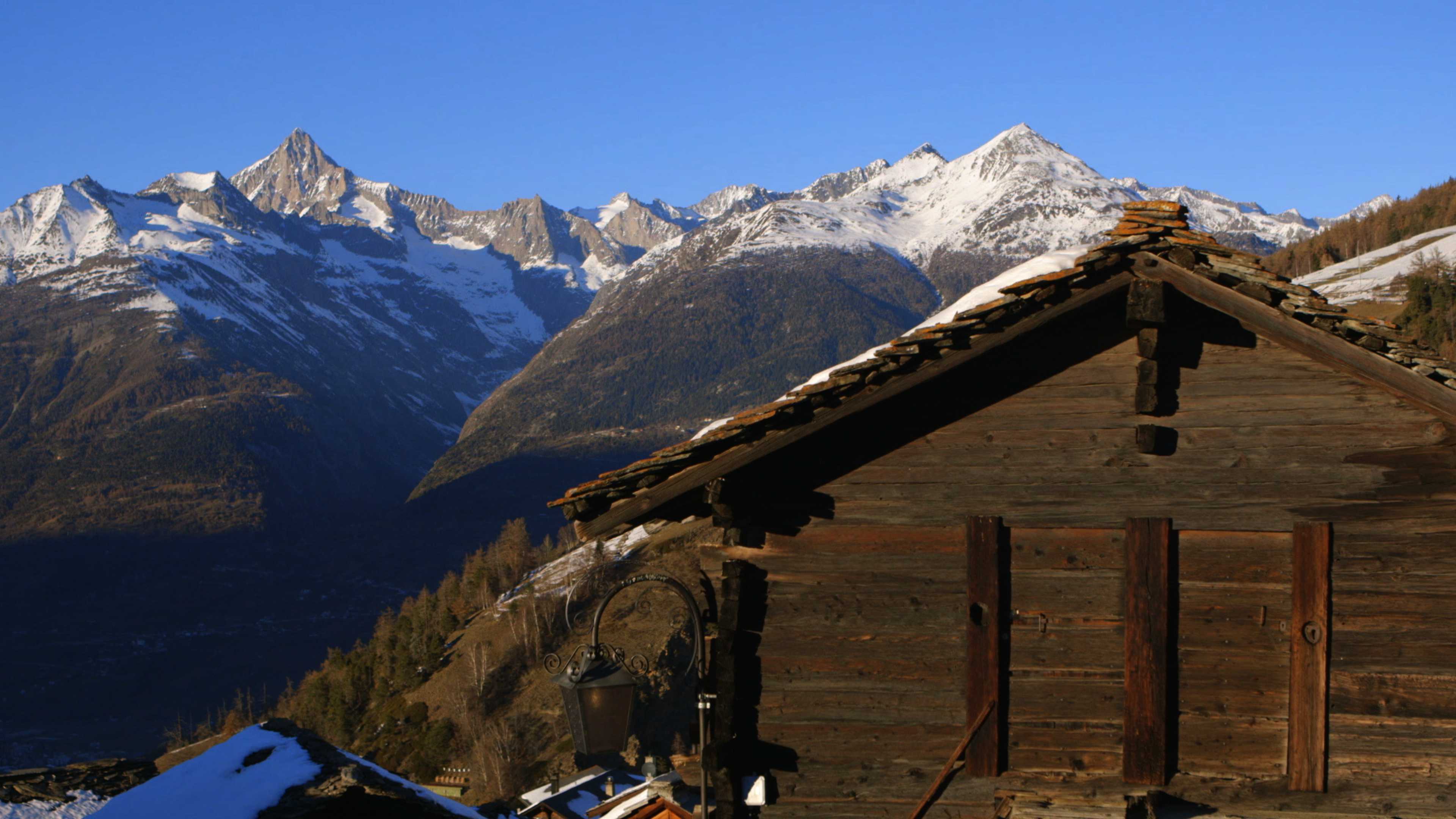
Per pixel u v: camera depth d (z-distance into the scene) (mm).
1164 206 9664
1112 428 9367
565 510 9625
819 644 9531
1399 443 9047
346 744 95125
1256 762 9008
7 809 10625
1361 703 8938
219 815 9414
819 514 9625
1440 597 8922
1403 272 126438
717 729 9422
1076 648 9242
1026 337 9484
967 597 9383
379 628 127938
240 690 176750
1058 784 9117
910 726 9391
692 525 11250
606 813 24922
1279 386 9227
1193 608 9180
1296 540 9070
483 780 77562
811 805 9406
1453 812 8758
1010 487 9430
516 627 98938
